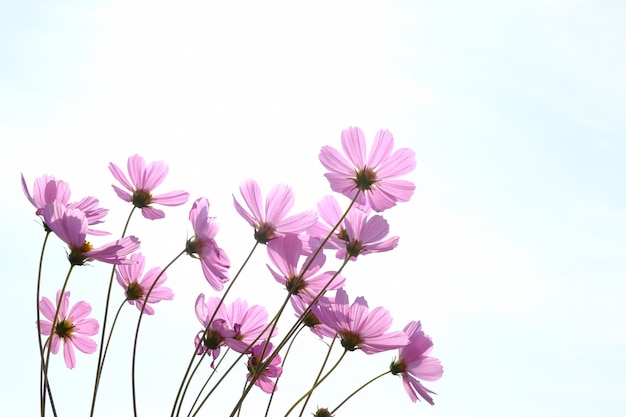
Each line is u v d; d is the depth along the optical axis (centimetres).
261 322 133
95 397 125
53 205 122
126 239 124
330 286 130
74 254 124
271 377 130
